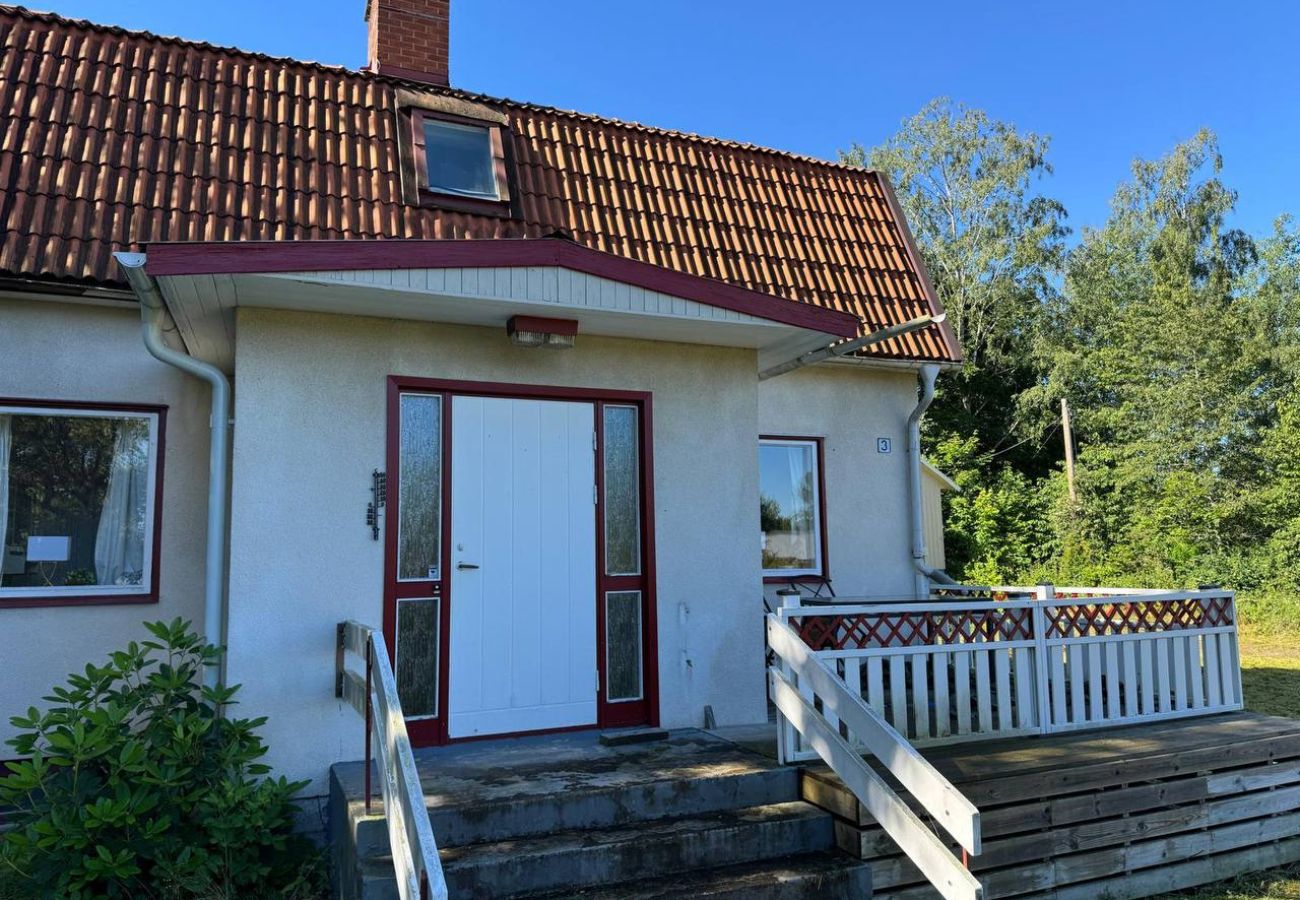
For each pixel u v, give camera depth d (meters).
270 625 5.18
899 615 5.77
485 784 4.74
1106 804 5.34
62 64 7.01
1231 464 22.00
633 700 6.13
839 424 8.99
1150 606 6.76
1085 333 29.58
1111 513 23.08
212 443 5.71
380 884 3.82
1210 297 24.77
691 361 6.50
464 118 8.15
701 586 6.32
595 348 6.21
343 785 4.75
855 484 8.99
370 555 5.45
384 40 8.90
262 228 6.63
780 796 5.06
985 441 30.38
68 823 4.27
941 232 31.48
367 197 7.28
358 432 5.50
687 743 5.72
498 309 5.41
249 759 4.74
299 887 4.68
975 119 31.25
